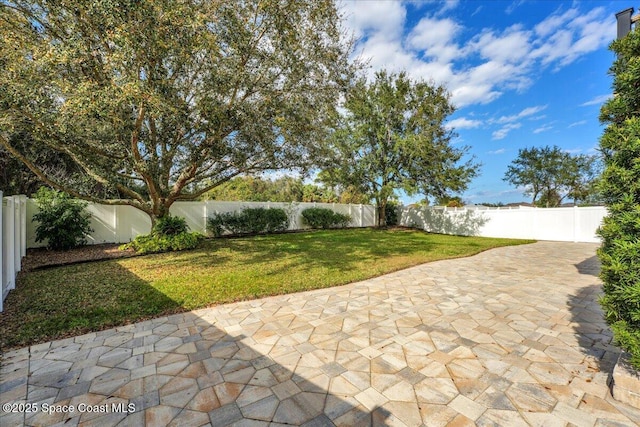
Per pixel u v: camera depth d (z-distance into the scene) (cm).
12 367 261
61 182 864
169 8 502
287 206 1555
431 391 224
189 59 585
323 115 815
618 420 191
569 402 209
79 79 546
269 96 661
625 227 207
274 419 195
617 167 210
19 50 472
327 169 990
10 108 506
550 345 300
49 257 754
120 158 734
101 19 482
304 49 689
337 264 711
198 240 978
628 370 217
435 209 1795
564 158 2031
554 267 701
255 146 762
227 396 220
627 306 207
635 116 211
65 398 217
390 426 188
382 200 1725
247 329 342
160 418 196
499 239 1327
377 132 1600
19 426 188
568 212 1229
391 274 629
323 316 383
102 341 312
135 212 1034
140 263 701
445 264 742
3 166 969
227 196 1988
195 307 416
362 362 268
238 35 612
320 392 224
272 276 584
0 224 390
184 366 262
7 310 396
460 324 356
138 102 536
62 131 584
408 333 330
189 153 798
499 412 200
